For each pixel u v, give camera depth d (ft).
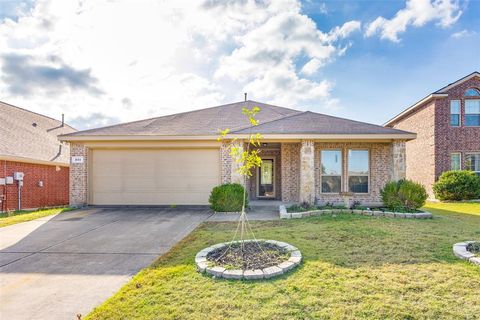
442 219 26.04
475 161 51.47
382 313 9.58
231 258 14.67
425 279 12.10
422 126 55.47
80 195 37.63
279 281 12.12
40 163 46.55
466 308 9.83
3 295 12.01
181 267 14.16
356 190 40.34
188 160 37.81
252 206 37.32
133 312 10.07
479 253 14.66
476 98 51.55
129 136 36.35
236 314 9.71
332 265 13.79
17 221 28.40
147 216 30.66
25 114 59.77
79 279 13.55
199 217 29.58
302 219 26.32
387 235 19.35
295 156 41.75
